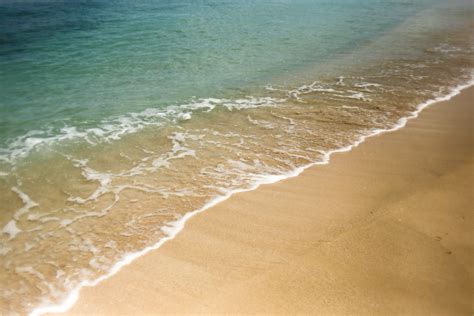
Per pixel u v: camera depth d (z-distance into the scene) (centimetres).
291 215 528
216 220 525
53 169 665
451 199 538
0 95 994
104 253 475
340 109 898
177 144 745
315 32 1712
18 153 716
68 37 1595
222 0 2634
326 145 729
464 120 821
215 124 830
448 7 2448
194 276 432
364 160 668
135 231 511
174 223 523
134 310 393
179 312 387
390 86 1052
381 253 443
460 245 447
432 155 676
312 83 1083
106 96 991
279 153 702
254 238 487
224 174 638
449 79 1103
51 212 557
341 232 486
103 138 773
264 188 595
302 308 380
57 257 472
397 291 391
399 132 774
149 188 605
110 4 2417
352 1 2659
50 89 1040
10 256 475
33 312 396
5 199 587
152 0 2598
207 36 1622
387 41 1566
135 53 1375
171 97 981
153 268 447
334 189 585
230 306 389
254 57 1333
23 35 1612
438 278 403
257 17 2042
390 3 2614
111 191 601
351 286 401
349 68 1219
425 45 1500
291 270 429
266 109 905
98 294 414
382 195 562
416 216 504
